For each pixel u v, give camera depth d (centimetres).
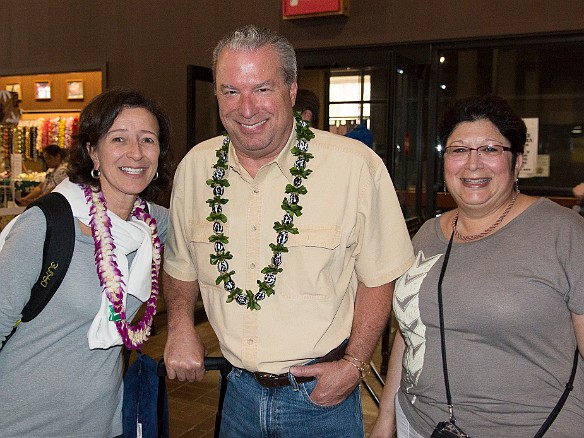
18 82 764
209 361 188
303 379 177
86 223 169
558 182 501
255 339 178
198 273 192
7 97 566
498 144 164
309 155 178
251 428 185
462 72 509
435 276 170
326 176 177
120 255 170
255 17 567
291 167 179
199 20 597
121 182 175
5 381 163
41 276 160
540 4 451
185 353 187
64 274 162
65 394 166
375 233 178
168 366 187
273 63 166
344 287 180
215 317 187
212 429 344
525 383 157
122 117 174
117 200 180
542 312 153
